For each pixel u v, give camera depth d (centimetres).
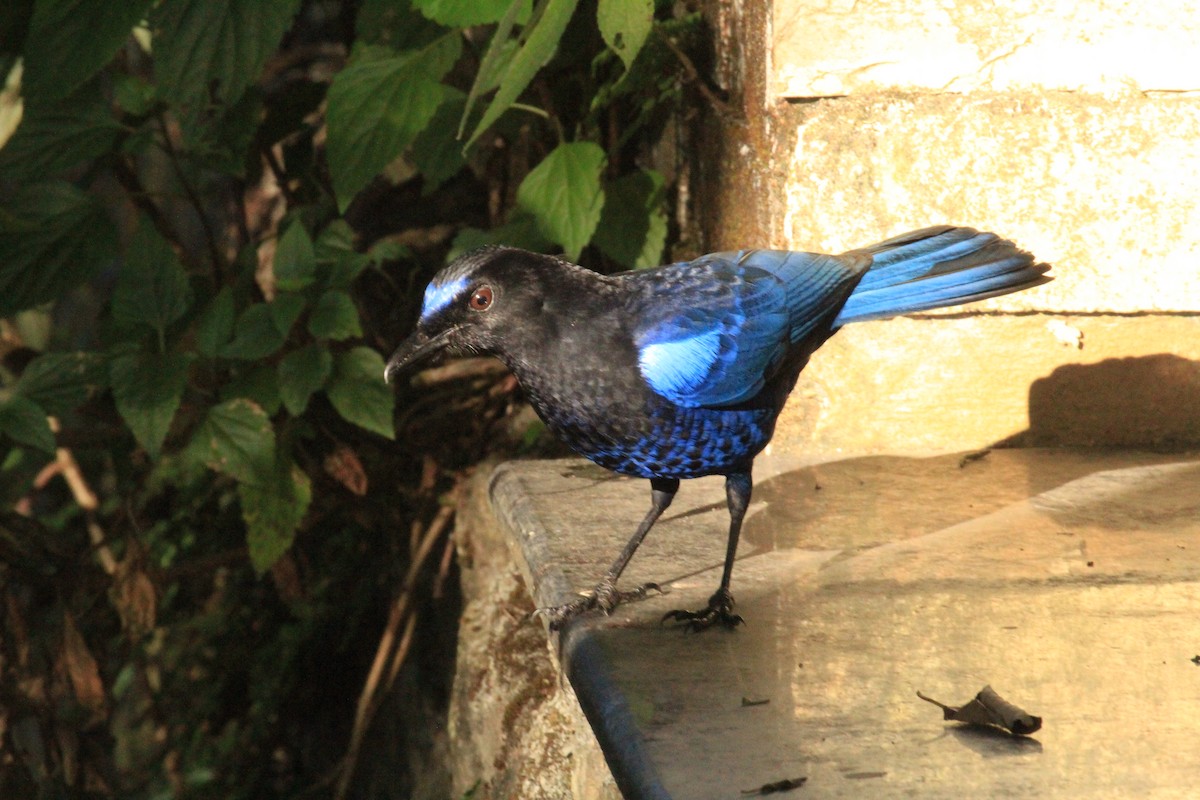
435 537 1248
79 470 1484
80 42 936
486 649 1038
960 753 536
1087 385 965
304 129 1273
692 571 766
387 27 1056
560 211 984
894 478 916
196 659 1536
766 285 720
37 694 1262
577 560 785
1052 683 600
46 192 1105
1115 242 927
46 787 1283
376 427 1038
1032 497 871
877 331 955
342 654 1472
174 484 1473
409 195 1422
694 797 504
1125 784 505
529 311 684
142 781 1559
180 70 955
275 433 1180
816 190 914
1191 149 914
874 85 902
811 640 662
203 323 1054
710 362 689
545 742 866
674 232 1140
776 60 900
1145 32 898
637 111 1176
